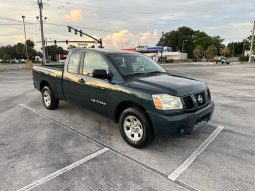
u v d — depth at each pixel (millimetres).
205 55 101938
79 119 6141
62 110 6930
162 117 3924
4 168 3719
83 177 3502
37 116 6402
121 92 4465
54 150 4367
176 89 4105
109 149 4430
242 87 12836
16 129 5426
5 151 4305
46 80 6684
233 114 6871
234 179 3480
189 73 24062
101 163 3916
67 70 5902
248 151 4387
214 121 6148
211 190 3227
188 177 3531
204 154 4258
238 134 5227
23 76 20719
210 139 4926
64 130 5383
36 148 4441
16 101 8312
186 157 4145
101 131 5332
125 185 3320
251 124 5930
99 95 4949
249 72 25672
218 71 27453
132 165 3861
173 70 29344
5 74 23562
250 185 3338
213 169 3754
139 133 4352
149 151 4359
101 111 5059
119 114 4816
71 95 5828
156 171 3689
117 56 5113
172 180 3453
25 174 3561
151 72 5223
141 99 4145
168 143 4699
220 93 10617
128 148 4477
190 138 4965
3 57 104188
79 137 4992
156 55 73688
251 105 8086
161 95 3984
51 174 3570
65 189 3217
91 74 5207
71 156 4145
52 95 6730
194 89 4359
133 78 4664
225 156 4188
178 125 3918
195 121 4172
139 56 5637
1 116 6434
